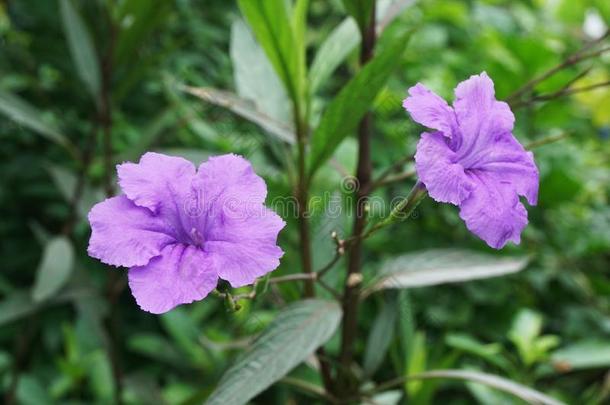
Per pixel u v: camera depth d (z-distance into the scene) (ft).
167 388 1.56
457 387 1.55
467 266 1.16
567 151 1.92
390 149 1.62
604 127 2.26
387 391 1.35
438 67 2.06
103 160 1.63
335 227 1.20
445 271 1.16
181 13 2.11
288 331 1.00
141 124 1.98
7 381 1.66
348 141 1.50
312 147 1.08
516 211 0.93
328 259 1.18
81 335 1.65
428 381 1.28
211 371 1.53
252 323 1.36
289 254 1.35
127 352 1.79
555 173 1.74
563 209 1.96
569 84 1.09
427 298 1.68
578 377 1.64
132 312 1.85
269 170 1.38
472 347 1.39
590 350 1.47
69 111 1.99
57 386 1.62
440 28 2.26
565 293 1.81
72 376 1.63
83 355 1.65
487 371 1.60
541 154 1.83
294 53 1.09
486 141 0.94
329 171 1.43
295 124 1.13
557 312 1.81
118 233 0.89
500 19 2.53
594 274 1.85
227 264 0.88
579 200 2.06
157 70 1.93
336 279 1.18
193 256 0.89
